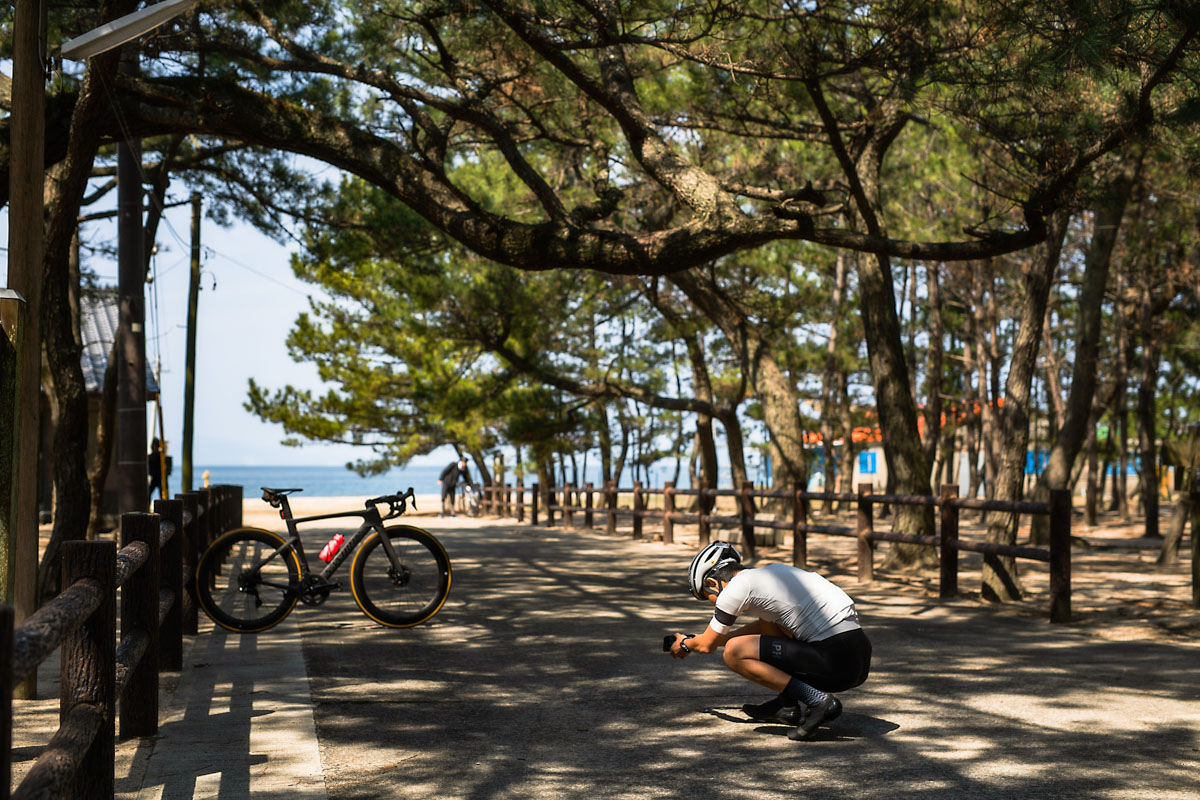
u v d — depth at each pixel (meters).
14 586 5.06
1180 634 7.84
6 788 1.84
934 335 27.11
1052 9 6.67
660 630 8.05
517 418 21.56
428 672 6.38
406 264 13.66
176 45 9.31
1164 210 17.78
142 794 3.92
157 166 13.60
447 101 8.84
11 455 4.82
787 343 20.14
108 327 24.97
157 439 21.61
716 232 8.38
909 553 12.53
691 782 4.15
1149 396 20.45
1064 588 8.48
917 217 17.56
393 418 28.41
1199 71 6.62
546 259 8.84
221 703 5.48
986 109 8.37
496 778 4.20
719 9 7.62
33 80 5.52
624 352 26.03
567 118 12.38
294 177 13.25
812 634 4.87
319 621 8.54
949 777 4.21
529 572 12.35
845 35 8.22
